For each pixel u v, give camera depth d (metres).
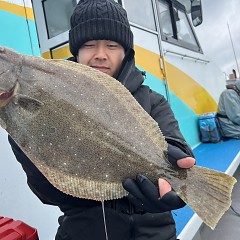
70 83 0.58
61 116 0.56
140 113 0.59
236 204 1.44
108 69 0.69
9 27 0.91
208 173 0.57
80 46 0.70
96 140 0.56
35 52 0.98
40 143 0.56
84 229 0.63
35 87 0.57
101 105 0.58
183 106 2.00
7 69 0.56
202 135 2.19
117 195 0.56
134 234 0.63
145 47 1.66
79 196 0.55
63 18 1.49
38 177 0.58
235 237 1.17
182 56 2.08
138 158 0.57
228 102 2.23
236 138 2.22
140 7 1.70
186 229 1.01
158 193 0.52
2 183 0.82
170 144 0.59
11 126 0.56
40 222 0.90
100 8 0.68
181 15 2.25
